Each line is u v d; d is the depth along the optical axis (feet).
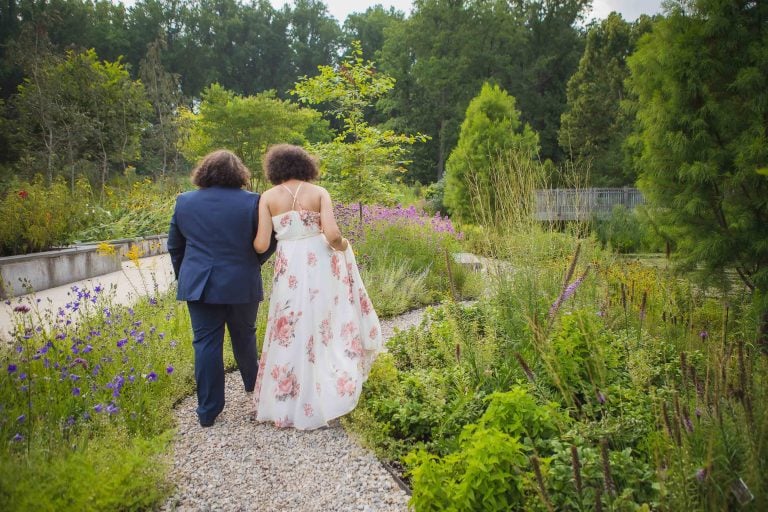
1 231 27.04
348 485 8.40
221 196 10.64
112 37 178.70
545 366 9.86
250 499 8.03
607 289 13.87
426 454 7.29
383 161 33.88
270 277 20.53
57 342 12.14
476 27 147.33
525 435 7.91
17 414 8.87
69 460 7.61
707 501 5.71
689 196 18.11
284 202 10.69
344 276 11.12
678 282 17.56
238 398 12.05
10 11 128.06
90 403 9.90
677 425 5.98
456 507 6.66
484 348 11.06
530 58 154.92
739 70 17.12
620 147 85.51
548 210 15.96
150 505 7.80
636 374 9.05
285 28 235.81
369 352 11.78
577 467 5.63
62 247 31.35
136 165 106.32
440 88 144.25
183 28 214.48
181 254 11.21
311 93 31.91
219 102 88.99
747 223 16.69
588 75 101.50
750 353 8.77
